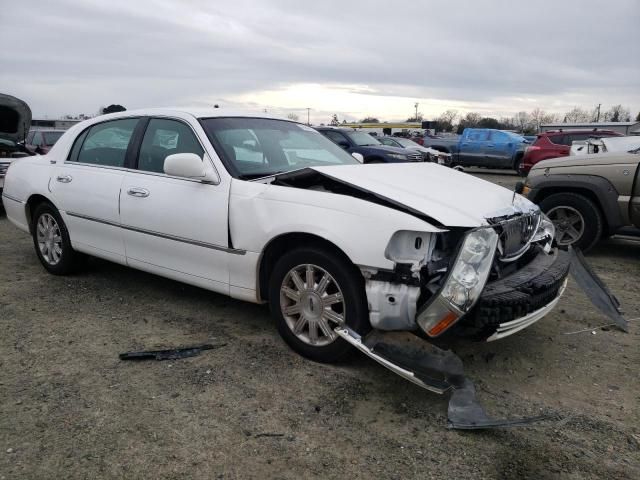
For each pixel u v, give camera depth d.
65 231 5.03
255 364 3.51
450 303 2.87
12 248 6.48
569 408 3.09
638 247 7.34
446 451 2.67
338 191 3.42
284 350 3.71
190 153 3.87
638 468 2.57
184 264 4.07
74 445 2.66
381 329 3.14
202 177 3.76
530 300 3.09
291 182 3.59
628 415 3.03
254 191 3.61
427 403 3.09
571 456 2.65
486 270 2.95
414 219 3.01
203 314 4.36
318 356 3.48
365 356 3.61
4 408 2.96
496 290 3.07
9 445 2.65
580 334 4.14
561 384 3.37
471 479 2.47
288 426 2.85
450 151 22.48
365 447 2.69
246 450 2.65
